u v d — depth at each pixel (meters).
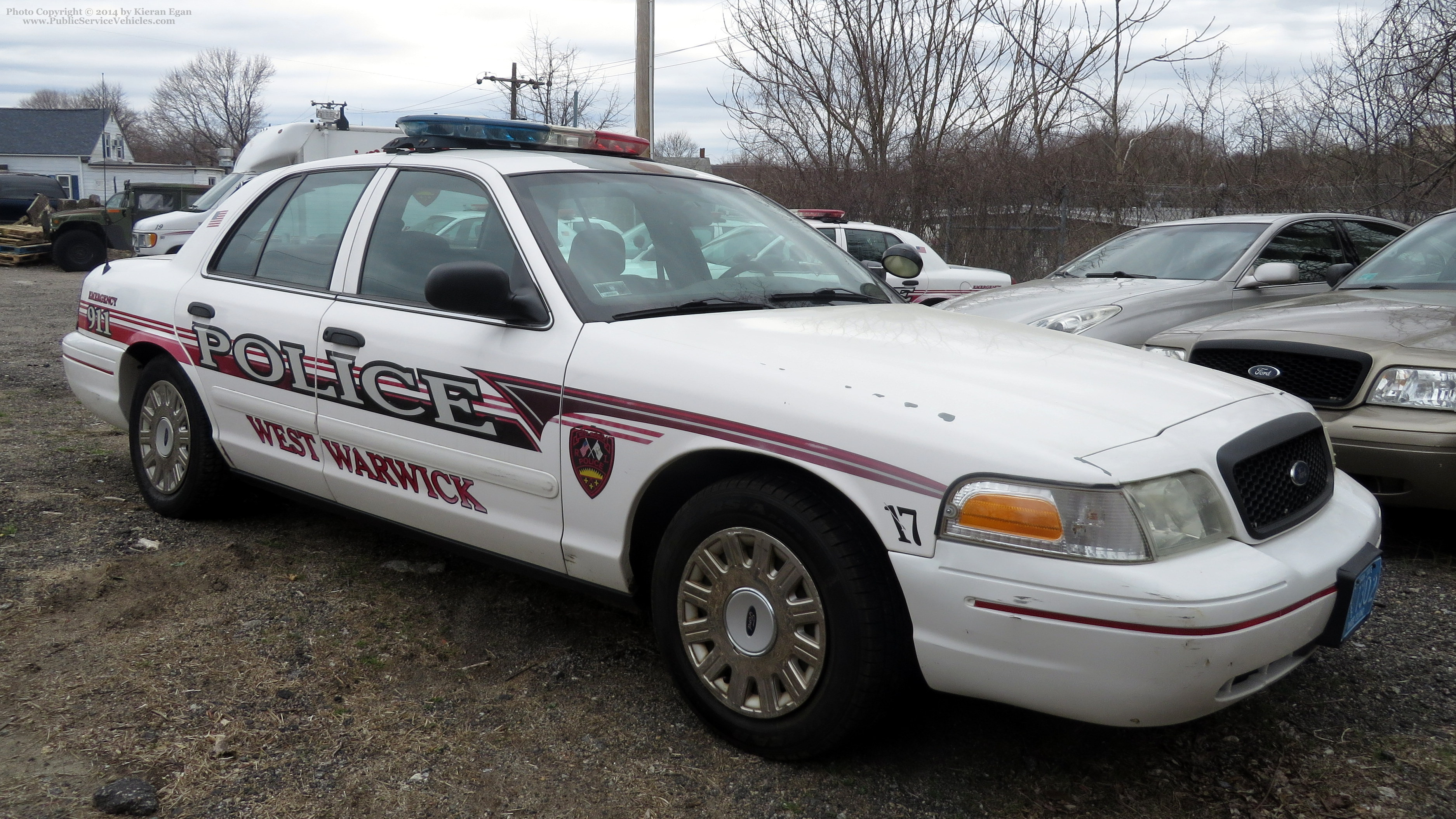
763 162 20.62
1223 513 2.38
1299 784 2.62
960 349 2.88
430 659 3.25
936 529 2.31
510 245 3.24
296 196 4.12
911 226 17.11
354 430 3.51
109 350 4.67
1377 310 4.68
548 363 2.98
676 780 2.60
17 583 3.71
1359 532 2.71
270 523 4.49
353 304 3.58
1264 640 2.26
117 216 21.23
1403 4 10.40
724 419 2.62
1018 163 16.03
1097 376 2.73
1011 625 2.24
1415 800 2.53
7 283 17.59
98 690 2.97
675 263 3.36
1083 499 2.20
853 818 2.45
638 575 2.99
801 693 2.55
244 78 76.25
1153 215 14.42
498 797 2.52
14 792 2.46
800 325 3.04
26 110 54.00
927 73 19.23
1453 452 3.92
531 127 3.95
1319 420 2.93
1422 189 11.20
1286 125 14.83
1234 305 6.62
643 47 17.05
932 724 2.90
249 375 3.91
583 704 2.98
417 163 3.70
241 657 3.22
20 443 5.78
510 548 3.17
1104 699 2.21
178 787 2.51
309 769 2.62
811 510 2.49
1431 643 3.42
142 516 4.51
